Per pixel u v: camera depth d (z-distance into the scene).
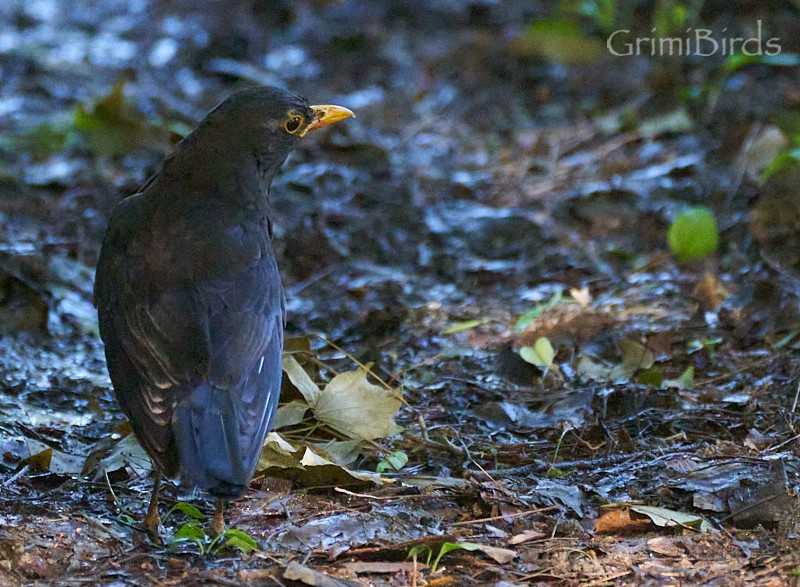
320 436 9.14
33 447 8.73
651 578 7.12
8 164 15.13
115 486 8.36
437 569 7.26
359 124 16.62
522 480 8.46
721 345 10.74
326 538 7.58
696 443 8.96
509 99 17.17
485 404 9.67
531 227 13.68
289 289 12.62
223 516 7.78
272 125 8.50
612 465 8.62
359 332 11.62
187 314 7.62
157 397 7.35
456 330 11.25
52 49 19.19
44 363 10.85
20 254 12.51
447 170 15.30
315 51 19.02
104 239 8.27
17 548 7.28
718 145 14.66
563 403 9.73
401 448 9.05
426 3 20.16
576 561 7.34
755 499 7.90
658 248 13.11
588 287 12.34
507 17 19.58
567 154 15.43
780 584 6.95
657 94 16.23
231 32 19.56
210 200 8.23
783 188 12.27
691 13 16.88
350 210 14.19
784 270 11.80
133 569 7.20
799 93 15.43
